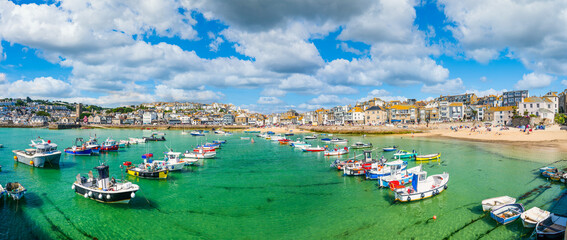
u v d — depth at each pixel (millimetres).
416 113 141250
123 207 25922
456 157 50500
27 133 123625
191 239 20156
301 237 20406
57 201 27234
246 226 22312
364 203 27047
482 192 29281
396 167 33500
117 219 23391
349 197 28922
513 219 21594
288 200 28344
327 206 26500
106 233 21031
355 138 94812
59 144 78500
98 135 117812
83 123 197625
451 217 23266
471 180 34031
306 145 69875
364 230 21359
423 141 79062
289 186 33406
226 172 41094
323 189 31969
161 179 36000
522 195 27969
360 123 148500
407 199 26734
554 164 42125
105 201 26125
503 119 108875
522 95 124062
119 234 20906
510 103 128875
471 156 51125
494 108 120062
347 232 21078
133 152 62500
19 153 44969
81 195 28328
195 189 32125
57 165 44344
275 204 27188
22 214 24172
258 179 36875
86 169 42281
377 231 21141
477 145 66375
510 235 19859
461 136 85625
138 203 27094
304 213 24875
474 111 136250
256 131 138750
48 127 168125
